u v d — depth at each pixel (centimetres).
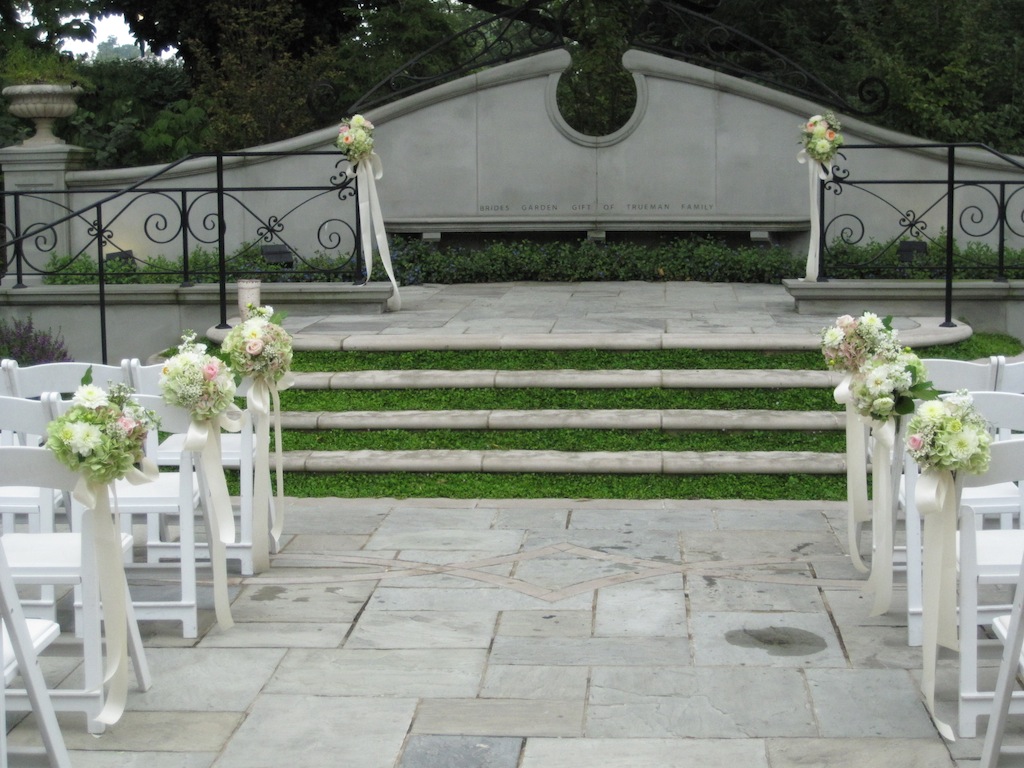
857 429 525
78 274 982
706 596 511
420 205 1255
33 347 917
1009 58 1470
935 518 386
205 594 521
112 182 1196
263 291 962
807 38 1552
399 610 499
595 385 754
